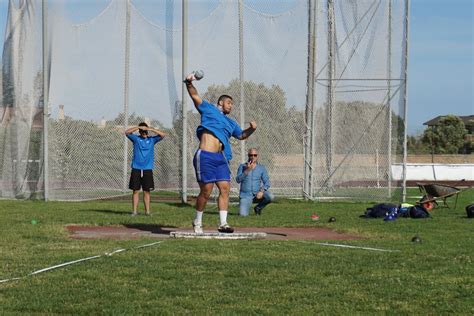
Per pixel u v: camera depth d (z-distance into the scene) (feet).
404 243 38.19
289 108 69.00
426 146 207.31
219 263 31.42
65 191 69.36
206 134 39.78
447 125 209.87
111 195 69.51
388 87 68.03
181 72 67.97
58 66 68.90
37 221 47.70
